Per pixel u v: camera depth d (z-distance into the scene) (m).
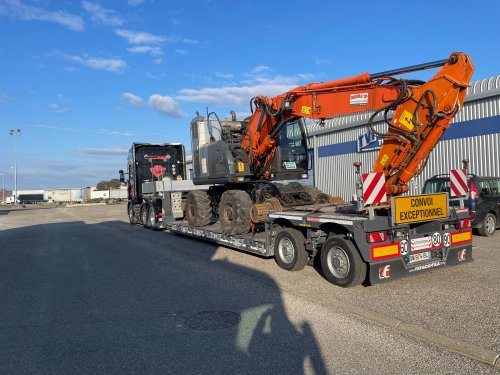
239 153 10.30
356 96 7.39
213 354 4.33
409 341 4.52
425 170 15.45
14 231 19.47
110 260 9.98
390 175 6.94
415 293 6.16
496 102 13.36
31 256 11.19
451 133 14.63
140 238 14.15
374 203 6.31
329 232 7.05
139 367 4.10
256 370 3.94
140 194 19.08
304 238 7.72
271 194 10.00
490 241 10.33
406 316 5.19
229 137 10.70
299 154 11.15
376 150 17.95
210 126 11.37
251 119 10.13
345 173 19.62
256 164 10.41
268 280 7.27
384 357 4.14
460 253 7.21
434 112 6.38
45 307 6.23
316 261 8.23
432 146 6.71
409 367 3.91
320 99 7.89
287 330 4.93
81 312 5.92
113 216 29.17
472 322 4.92
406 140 6.74
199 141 11.75
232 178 10.31
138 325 5.29
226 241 9.95
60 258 10.62
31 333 5.14
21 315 5.88
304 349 4.38
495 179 11.80
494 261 8.08
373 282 6.16
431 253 6.83
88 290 7.14
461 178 7.45
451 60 6.29
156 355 4.36
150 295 6.66
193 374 3.91
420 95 6.60
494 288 6.27
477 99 13.77
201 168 11.66
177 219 14.84
